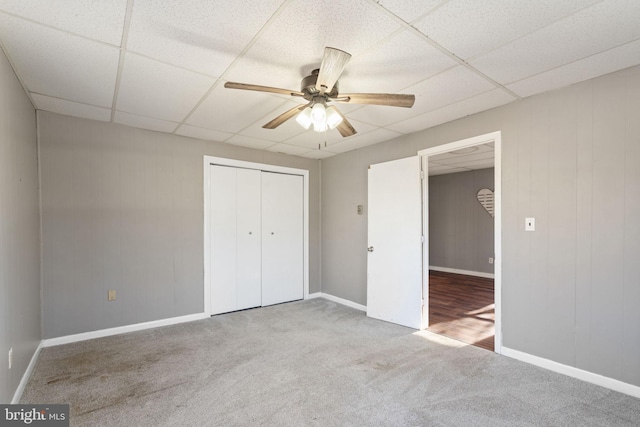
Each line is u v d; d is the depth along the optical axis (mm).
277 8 1547
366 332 3361
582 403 2020
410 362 2629
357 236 4332
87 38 1784
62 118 3014
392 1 1500
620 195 2152
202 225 3861
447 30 1729
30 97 2578
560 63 2078
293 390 2193
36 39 1781
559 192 2436
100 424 1823
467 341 3100
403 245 3588
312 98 2100
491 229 6430
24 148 2393
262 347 2947
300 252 4828
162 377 2371
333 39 1813
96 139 3189
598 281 2246
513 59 2029
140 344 3006
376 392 2164
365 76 2252
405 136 3668
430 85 2395
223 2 1500
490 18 1628
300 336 3238
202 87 2432
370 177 3980
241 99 2654
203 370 2486
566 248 2398
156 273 3525
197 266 3818
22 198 2297
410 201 3529
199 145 3859
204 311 3855
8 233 1931
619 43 1845
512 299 2709
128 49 1902
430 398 2088
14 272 2047
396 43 1851
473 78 2285
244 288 4246
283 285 4637
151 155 3514
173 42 1835
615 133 2178
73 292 3049
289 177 4727
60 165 2996
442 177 7320
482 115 2918
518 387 2219
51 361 2625
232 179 4156
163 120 3184
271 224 4523
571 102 2381
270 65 2109
